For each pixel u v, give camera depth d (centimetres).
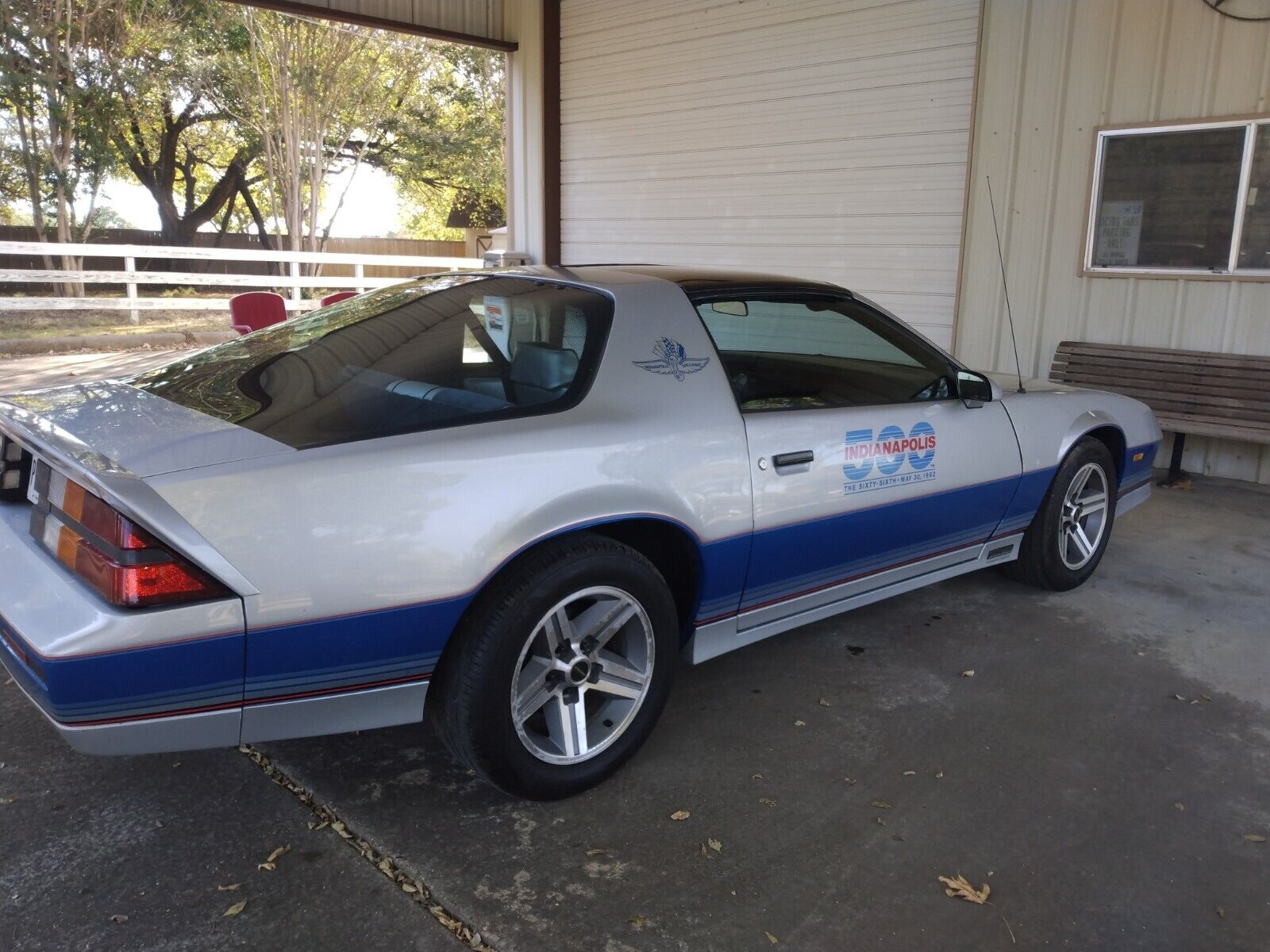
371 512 225
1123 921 226
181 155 2423
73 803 263
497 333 288
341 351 294
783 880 238
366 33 2091
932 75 746
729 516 289
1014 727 316
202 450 224
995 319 733
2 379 1002
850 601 348
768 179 873
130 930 215
